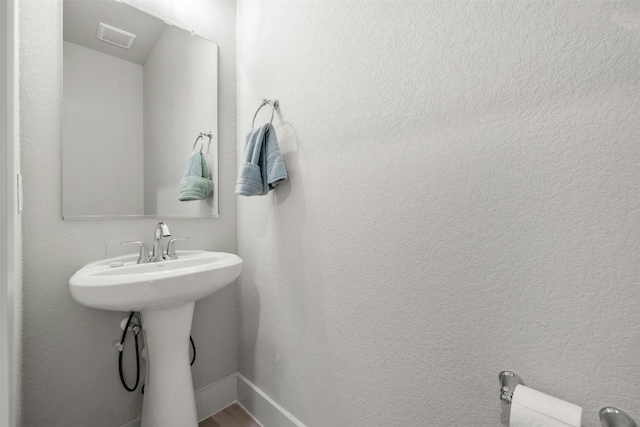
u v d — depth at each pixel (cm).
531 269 63
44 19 102
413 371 83
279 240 127
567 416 52
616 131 53
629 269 52
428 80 79
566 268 59
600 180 55
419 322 81
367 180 93
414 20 81
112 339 115
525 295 64
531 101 62
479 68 70
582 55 56
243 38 150
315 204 110
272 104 127
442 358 77
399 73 85
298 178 117
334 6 103
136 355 119
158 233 117
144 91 125
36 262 99
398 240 86
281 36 126
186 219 136
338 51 102
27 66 98
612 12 53
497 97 67
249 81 145
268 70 133
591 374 56
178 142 134
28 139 97
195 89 140
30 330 98
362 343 95
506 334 66
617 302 53
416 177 81
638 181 51
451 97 74
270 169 116
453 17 74
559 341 60
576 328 58
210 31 146
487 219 69
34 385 99
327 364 106
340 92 101
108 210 115
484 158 69
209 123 144
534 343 63
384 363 89
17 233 78
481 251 70
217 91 147
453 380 75
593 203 56
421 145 80
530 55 63
